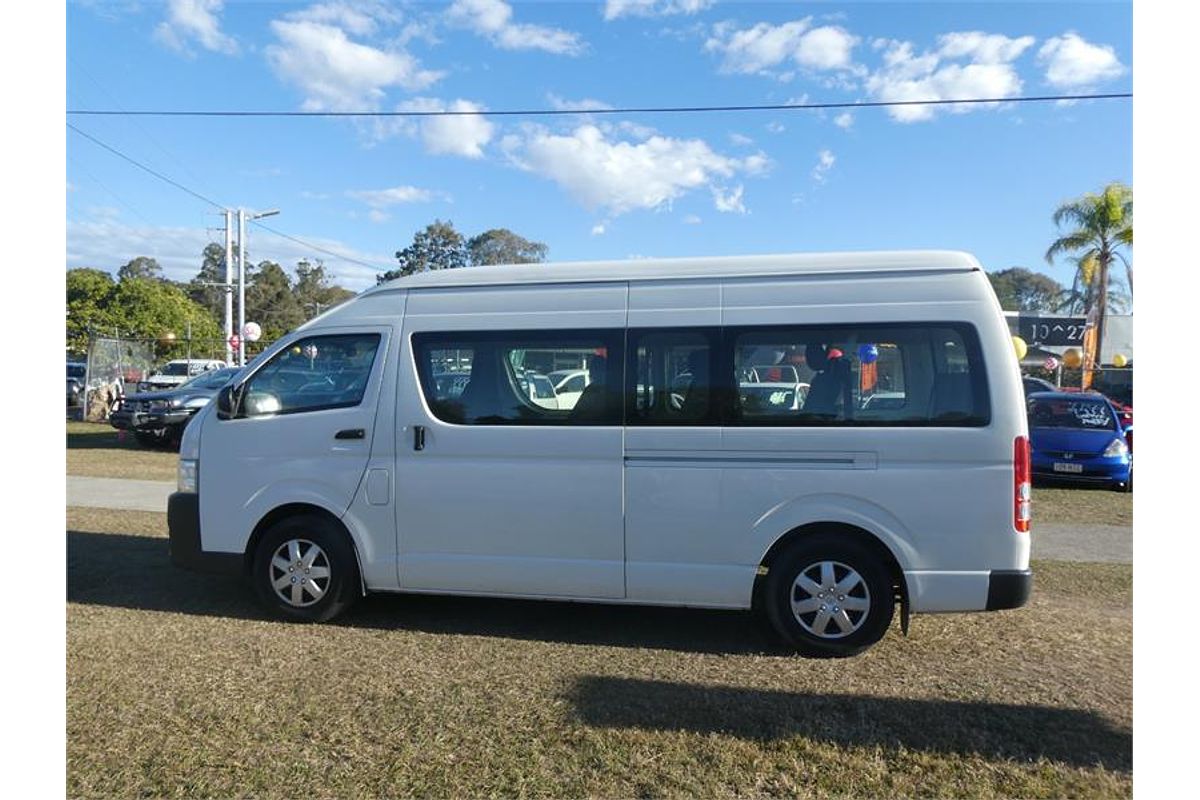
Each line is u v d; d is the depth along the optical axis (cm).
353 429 533
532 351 513
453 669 457
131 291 4803
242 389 559
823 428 471
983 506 453
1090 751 362
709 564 485
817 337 476
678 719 390
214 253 8156
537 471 505
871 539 473
